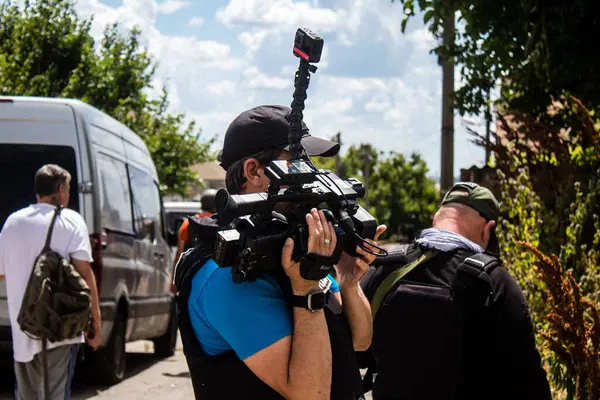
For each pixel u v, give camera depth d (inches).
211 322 88.3
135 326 364.8
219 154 101.3
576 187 251.9
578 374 174.6
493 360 133.0
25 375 219.8
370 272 144.3
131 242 356.5
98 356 327.9
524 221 253.1
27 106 309.6
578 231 248.2
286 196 87.0
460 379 133.9
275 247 85.0
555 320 174.6
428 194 2455.7
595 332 173.8
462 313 134.1
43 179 219.8
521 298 134.3
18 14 869.2
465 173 367.9
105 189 322.3
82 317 213.8
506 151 295.9
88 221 305.6
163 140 1037.8
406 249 143.7
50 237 216.8
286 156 95.0
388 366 137.1
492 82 321.1
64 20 868.6
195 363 90.3
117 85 884.0
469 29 294.0
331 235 86.4
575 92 295.9
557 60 281.7
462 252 139.6
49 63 864.9
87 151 309.3
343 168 2517.2
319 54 90.8
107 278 318.3
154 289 399.2
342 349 91.4
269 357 85.6
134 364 406.3
